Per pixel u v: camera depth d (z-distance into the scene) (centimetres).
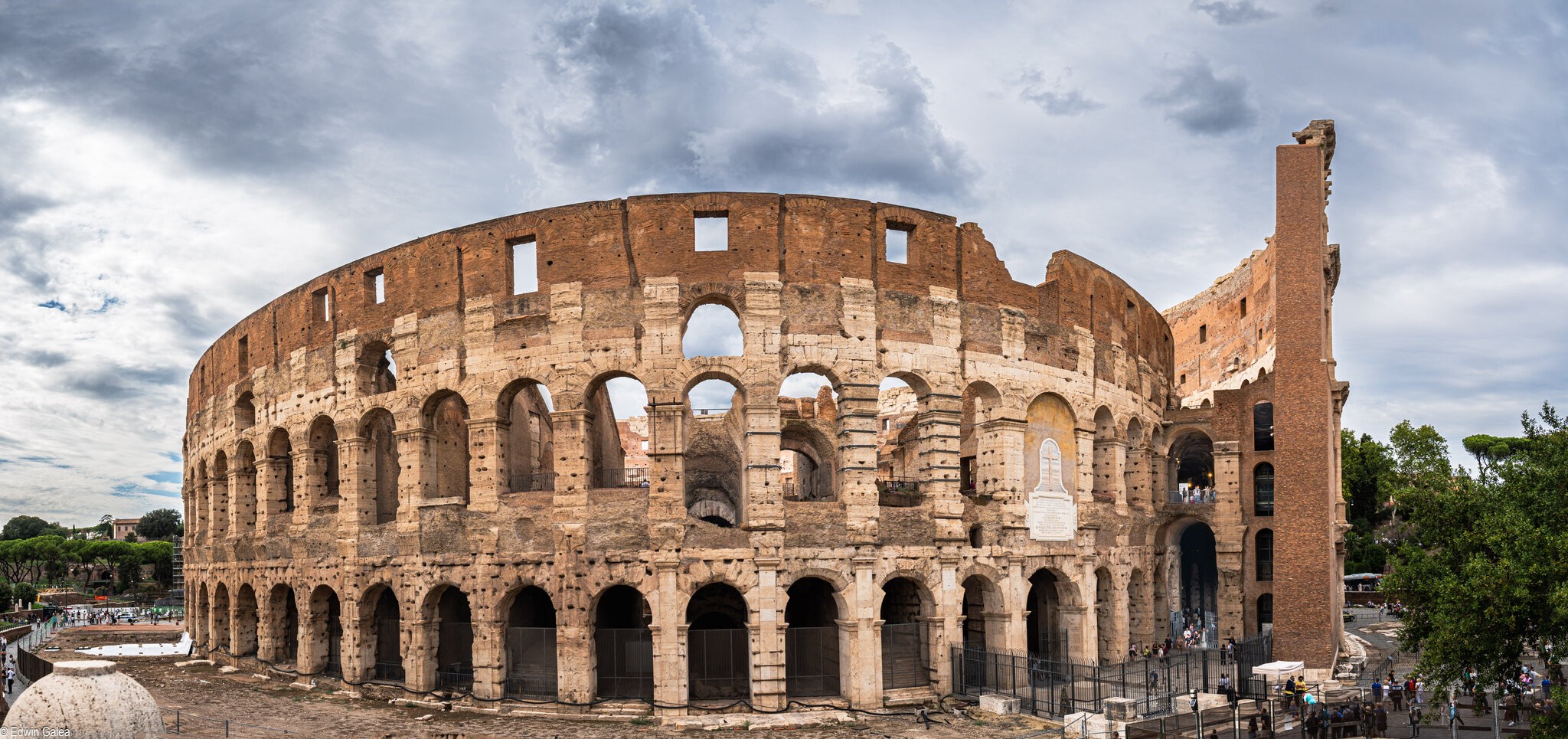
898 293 6122
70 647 10212
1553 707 4525
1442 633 4409
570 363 5862
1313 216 6912
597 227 5959
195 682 7244
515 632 5950
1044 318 6856
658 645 5559
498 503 5959
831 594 6519
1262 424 7856
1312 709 5228
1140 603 7550
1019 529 6366
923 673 6022
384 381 7031
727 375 5800
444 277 6281
